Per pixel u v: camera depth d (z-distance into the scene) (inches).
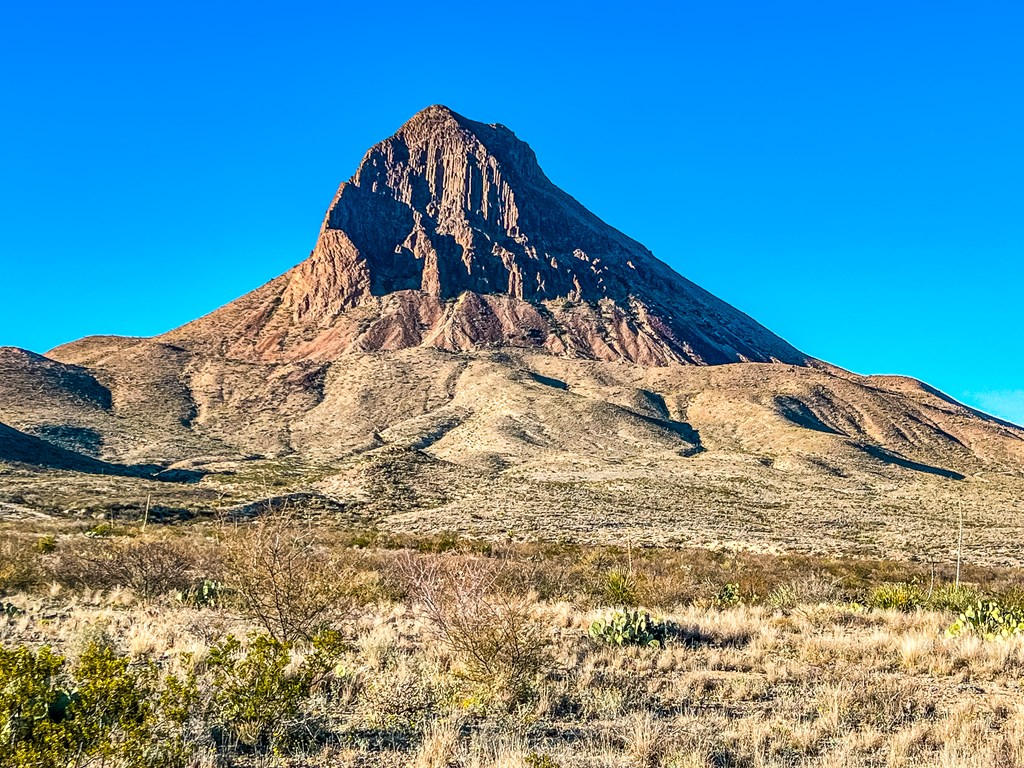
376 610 607.5
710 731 316.2
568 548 1478.8
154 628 509.4
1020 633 550.9
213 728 293.7
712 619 617.0
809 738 300.4
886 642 512.7
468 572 527.2
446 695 355.3
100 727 252.7
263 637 318.0
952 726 314.7
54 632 514.6
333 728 311.6
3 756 232.4
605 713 343.0
